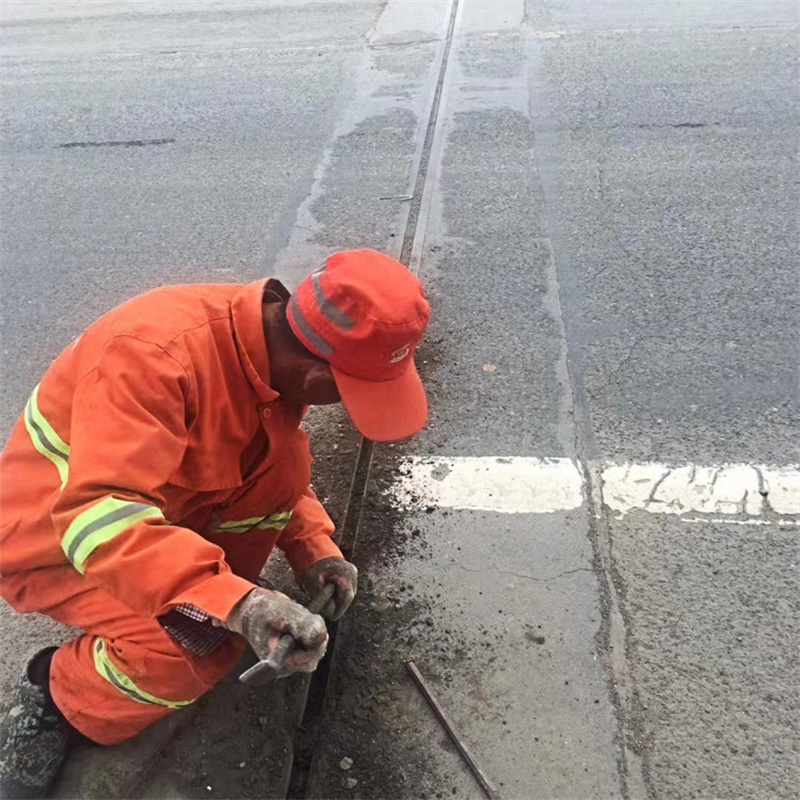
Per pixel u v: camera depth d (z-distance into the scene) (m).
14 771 1.79
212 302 1.60
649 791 1.81
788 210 3.94
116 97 5.85
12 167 5.00
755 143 4.54
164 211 4.39
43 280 3.90
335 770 1.89
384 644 2.13
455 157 4.67
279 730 1.96
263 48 6.50
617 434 2.74
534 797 1.81
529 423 2.81
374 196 4.35
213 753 1.92
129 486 1.37
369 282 1.47
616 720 1.94
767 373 2.97
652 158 4.49
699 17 6.34
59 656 1.80
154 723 1.97
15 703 1.82
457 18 6.77
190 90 5.84
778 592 2.19
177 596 1.36
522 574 2.29
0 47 7.07
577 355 3.13
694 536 2.36
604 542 2.36
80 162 5.00
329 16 7.08
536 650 2.10
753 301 3.36
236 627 1.37
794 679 1.99
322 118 5.26
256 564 1.99
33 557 1.63
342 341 1.47
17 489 1.62
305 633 1.34
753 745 1.87
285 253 3.94
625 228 3.92
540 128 4.90
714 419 2.78
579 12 6.67
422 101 5.36
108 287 3.80
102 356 1.44
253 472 1.74
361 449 2.75
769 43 5.75
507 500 2.52
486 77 5.62
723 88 5.18
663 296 3.43
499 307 3.43
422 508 2.51
